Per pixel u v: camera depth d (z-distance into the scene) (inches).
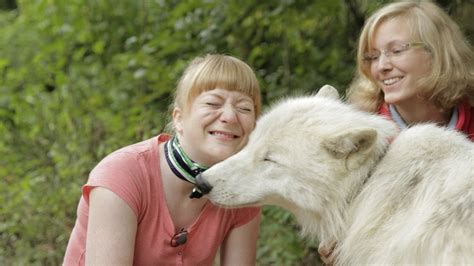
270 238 222.7
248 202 132.3
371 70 167.3
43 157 265.9
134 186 125.9
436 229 111.3
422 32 155.7
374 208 122.1
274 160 131.3
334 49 301.9
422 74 157.4
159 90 289.3
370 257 120.6
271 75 296.4
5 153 268.8
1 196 245.0
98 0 363.9
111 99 310.7
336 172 126.2
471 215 109.7
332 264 138.7
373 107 172.9
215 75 133.0
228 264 143.8
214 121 132.7
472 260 106.7
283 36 305.7
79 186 242.5
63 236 233.9
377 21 161.6
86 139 262.8
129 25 357.7
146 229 129.6
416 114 163.8
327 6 289.3
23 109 292.4
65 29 353.7
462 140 125.3
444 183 116.0
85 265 125.3
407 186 120.3
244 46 301.9
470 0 226.5
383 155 127.4
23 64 379.6
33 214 240.8
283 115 134.0
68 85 309.0
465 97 160.1
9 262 231.3
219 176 131.4
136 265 131.3
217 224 137.9
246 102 135.9
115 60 334.6
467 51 159.3
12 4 616.7
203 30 296.4
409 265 113.0
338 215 128.0
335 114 133.0
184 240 132.0
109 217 123.3
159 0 319.3
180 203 133.3
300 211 135.9
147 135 257.4
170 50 294.5
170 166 131.7
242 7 291.0
